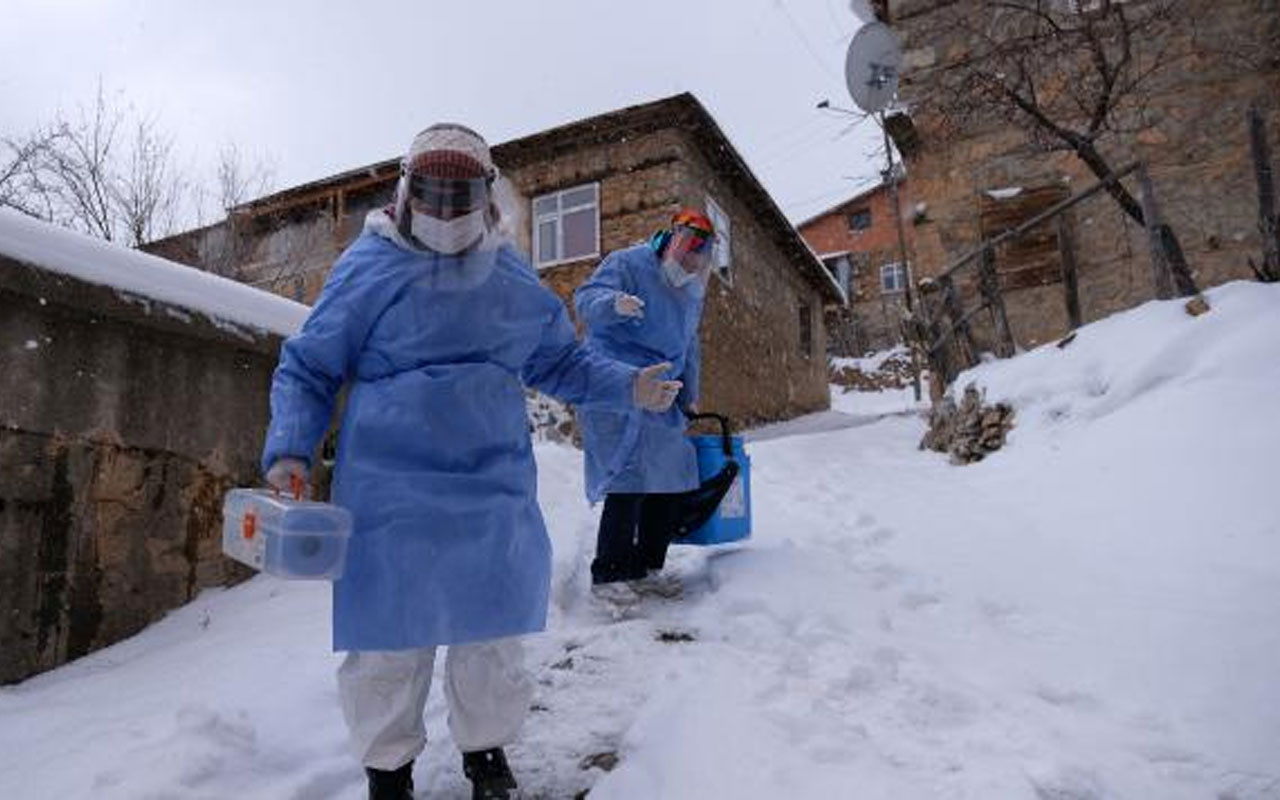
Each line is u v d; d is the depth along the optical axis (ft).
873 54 30.37
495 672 6.63
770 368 57.72
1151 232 19.21
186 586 11.63
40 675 9.71
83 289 10.18
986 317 30.04
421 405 6.27
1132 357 17.28
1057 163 30.40
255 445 12.83
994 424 19.85
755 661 9.38
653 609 11.73
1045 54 27.48
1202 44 29.04
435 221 6.25
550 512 16.11
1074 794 6.57
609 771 7.42
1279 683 7.67
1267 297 16.22
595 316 11.63
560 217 47.85
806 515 16.80
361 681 6.31
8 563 9.53
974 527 13.98
